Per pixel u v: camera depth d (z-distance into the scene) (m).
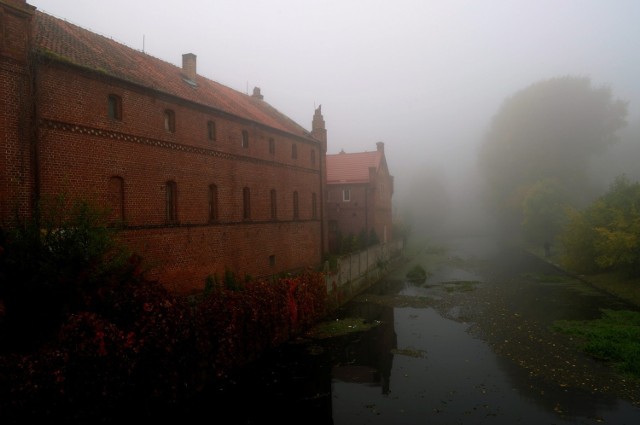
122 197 17.08
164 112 19.05
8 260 10.88
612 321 20.62
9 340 10.56
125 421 10.63
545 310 23.56
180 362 12.23
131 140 17.38
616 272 30.69
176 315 12.10
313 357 16.67
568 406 12.40
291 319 18.78
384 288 30.81
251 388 13.98
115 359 10.23
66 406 9.26
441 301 26.36
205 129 21.30
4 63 13.12
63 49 16.16
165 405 11.80
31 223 11.70
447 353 17.03
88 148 15.70
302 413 12.38
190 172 20.28
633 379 14.12
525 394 13.24
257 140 25.36
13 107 13.37
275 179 27.20
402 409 12.49
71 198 14.99
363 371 15.35
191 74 25.62
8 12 13.27
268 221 26.30
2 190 13.03
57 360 9.22
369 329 20.36
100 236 11.92
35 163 13.87
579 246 32.94
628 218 28.30
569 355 16.48
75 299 11.12
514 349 17.28
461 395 13.30
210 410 12.60
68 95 15.09
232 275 18.94
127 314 11.32
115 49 21.03
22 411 8.50
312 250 31.64
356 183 43.34
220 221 22.14
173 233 19.22
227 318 14.34
